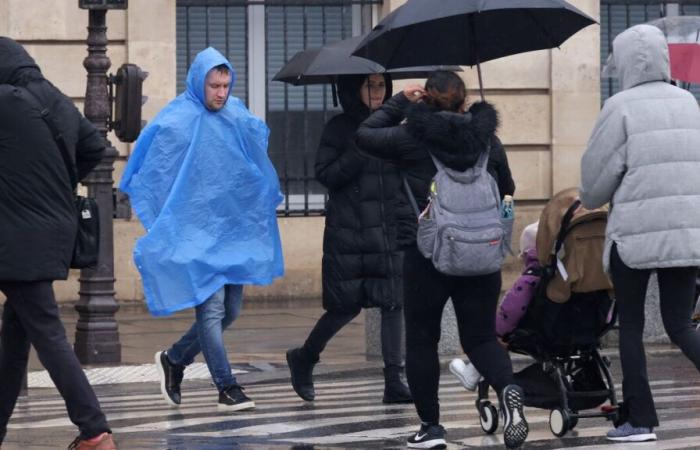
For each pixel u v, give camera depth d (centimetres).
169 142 1224
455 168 939
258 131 1257
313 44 2352
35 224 877
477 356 964
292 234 2289
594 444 1004
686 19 1866
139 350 1711
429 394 982
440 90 951
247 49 2344
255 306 2205
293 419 1167
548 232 1025
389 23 973
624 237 977
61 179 889
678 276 990
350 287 1247
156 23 2200
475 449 993
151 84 2203
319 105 2358
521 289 1052
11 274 872
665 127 982
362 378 1516
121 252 2198
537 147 2339
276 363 1606
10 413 934
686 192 975
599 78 2341
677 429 1071
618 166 980
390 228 1244
